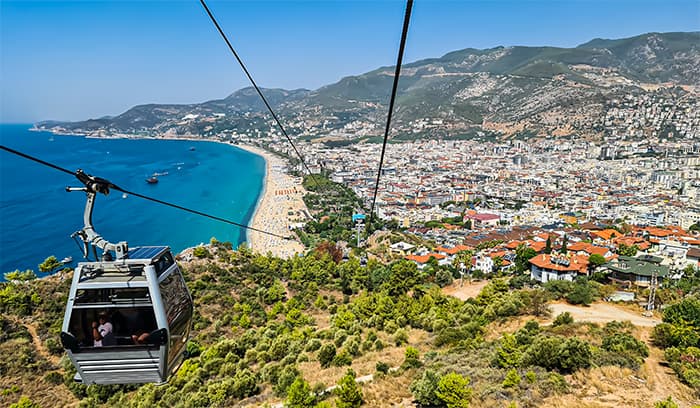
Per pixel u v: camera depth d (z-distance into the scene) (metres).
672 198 198.88
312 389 39.00
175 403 41.62
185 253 98.06
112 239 149.88
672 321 42.38
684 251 110.06
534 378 32.38
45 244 138.75
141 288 10.23
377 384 37.91
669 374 33.34
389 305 60.16
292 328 62.44
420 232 159.88
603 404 28.64
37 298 63.41
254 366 49.53
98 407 43.16
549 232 137.38
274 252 143.12
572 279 84.56
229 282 82.44
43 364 50.38
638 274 78.00
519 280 84.50
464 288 87.00
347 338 51.25
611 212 176.75
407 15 4.92
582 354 34.47
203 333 62.22
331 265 95.69
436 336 49.88
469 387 30.95
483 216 171.25
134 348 10.30
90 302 10.20
